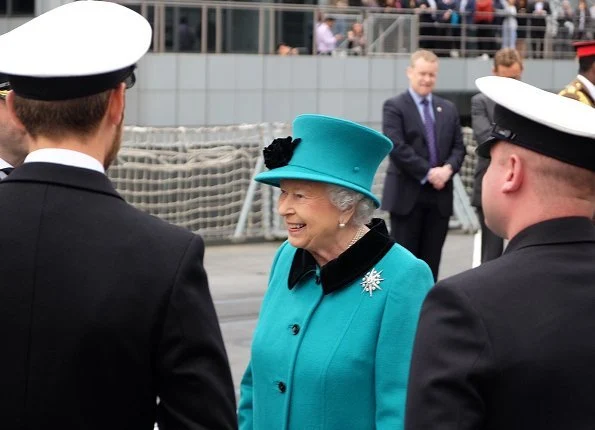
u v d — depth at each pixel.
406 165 12.16
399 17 28.12
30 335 3.33
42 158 3.48
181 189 18.84
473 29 29.52
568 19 30.98
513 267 3.49
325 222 5.02
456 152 12.43
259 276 16.14
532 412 3.34
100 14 3.53
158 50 25.61
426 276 5.01
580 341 3.38
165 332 3.37
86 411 3.33
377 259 5.01
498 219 3.66
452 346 3.38
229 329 12.55
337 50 27.66
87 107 3.43
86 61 3.36
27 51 3.39
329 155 5.01
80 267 3.37
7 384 3.33
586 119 3.51
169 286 3.38
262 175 5.07
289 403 4.96
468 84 29.61
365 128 4.99
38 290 3.35
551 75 30.72
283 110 27.06
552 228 3.54
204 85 26.08
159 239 3.44
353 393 4.87
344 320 4.96
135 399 3.39
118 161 18.47
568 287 3.45
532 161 3.54
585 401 3.36
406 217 12.34
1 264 3.38
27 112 3.44
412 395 3.41
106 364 3.33
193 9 25.83
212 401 3.38
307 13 27.20
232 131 19.80
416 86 12.32
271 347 5.11
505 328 3.37
